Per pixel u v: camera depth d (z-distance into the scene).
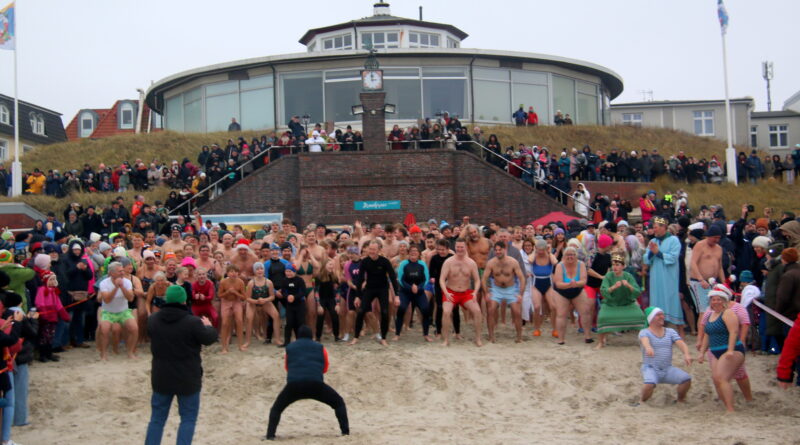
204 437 10.74
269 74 37.59
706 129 51.56
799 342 10.75
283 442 10.24
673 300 14.71
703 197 30.20
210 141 35.84
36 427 11.34
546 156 28.86
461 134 28.47
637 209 29.66
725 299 11.80
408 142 28.05
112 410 12.17
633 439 10.16
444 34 42.22
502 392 12.64
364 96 27.22
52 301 13.90
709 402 12.11
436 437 10.43
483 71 37.94
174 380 9.00
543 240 15.41
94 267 15.58
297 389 10.27
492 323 15.05
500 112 38.25
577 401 12.28
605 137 36.91
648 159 31.50
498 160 28.14
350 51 36.12
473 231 16.16
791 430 10.38
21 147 52.94
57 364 13.89
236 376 13.35
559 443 10.05
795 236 14.18
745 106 51.34
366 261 14.84
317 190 26.59
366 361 13.77
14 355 10.28
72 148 35.91
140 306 15.07
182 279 14.66
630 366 13.34
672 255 14.69
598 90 42.47
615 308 14.41
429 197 26.78
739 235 15.80
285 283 14.77
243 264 15.45
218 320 15.30
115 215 23.42
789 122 54.00
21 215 26.33
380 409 12.17
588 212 27.05
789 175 33.81
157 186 30.11
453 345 14.86
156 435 8.98
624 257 15.34
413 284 15.01
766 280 13.33
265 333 15.79
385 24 40.97
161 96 43.72
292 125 29.92
